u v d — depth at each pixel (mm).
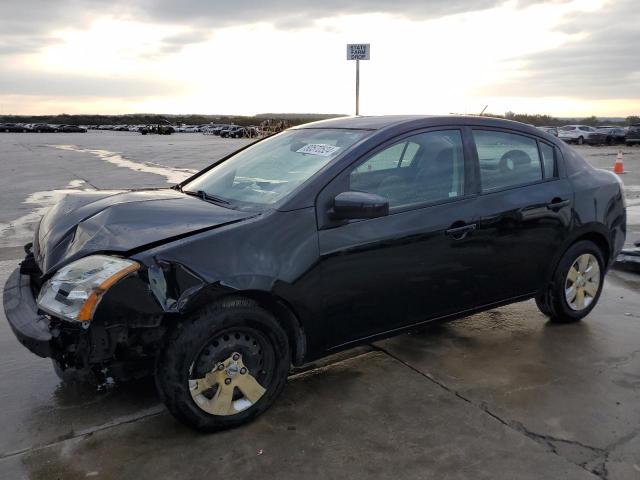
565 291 4352
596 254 4477
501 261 3857
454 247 3588
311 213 3094
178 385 2791
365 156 3338
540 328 4438
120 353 2824
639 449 2842
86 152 29000
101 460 2742
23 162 21688
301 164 3441
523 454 2797
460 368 3734
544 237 4062
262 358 3051
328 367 3752
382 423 3068
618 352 3990
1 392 3402
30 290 3205
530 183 4035
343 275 3176
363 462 2730
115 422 3082
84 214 3410
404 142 3523
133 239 2873
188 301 2721
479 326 4484
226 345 2900
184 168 18812
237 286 2822
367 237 3230
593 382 3543
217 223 2990
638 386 3494
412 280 3453
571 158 4363
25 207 10234
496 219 3754
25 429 3006
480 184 3775
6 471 2656
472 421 3090
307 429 3006
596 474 2650
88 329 2666
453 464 2717
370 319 3365
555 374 3650
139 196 3674
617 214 4562
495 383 3529
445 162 3662
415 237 3402
